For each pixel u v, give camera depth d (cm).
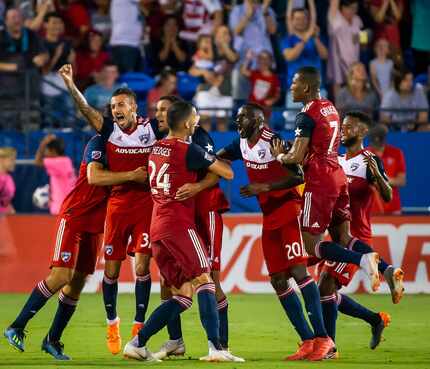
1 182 5691
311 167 3303
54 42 6638
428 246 5659
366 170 3481
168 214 3062
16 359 3250
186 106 3097
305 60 6888
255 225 5662
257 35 6900
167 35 7075
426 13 7400
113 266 3391
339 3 7044
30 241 5641
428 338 3859
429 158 6444
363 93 6675
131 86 6800
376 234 5653
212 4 7156
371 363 3127
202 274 3072
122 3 6919
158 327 3073
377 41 6931
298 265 3284
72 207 3312
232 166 6269
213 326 3084
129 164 3341
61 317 3331
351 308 3528
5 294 5559
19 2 6938
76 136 6325
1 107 6450
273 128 6612
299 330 3284
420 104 6819
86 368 2975
